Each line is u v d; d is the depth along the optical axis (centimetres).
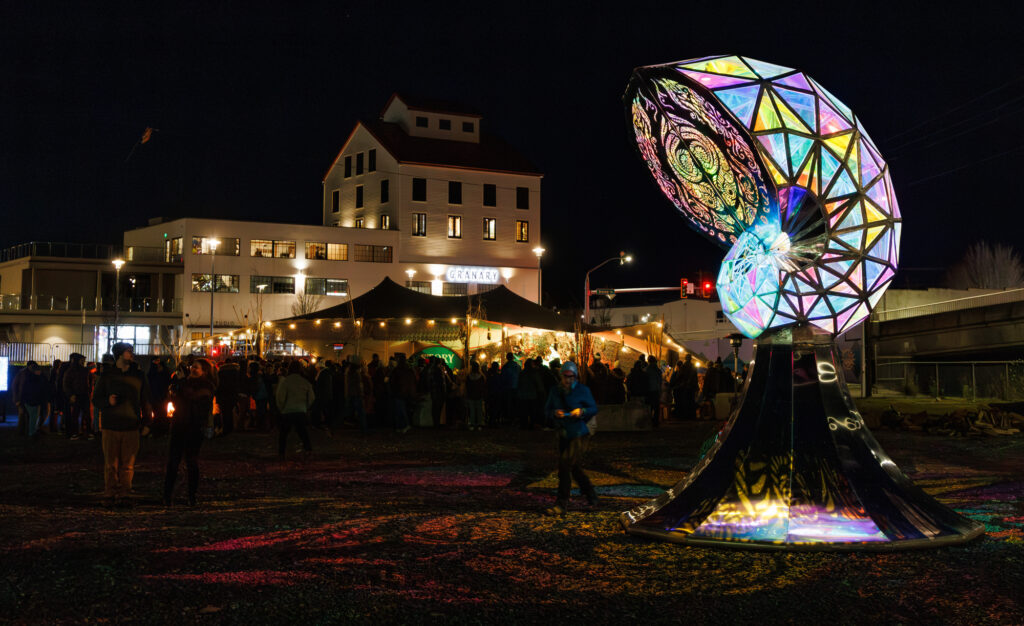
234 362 1973
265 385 1970
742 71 755
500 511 895
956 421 1861
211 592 573
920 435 1830
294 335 2847
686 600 563
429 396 2106
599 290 4128
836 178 741
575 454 897
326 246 6038
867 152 770
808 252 757
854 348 3966
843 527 710
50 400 1872
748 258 773
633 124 869
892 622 519
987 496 1003
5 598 557
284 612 533
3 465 1324
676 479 1169
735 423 787
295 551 689
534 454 1481
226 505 941
